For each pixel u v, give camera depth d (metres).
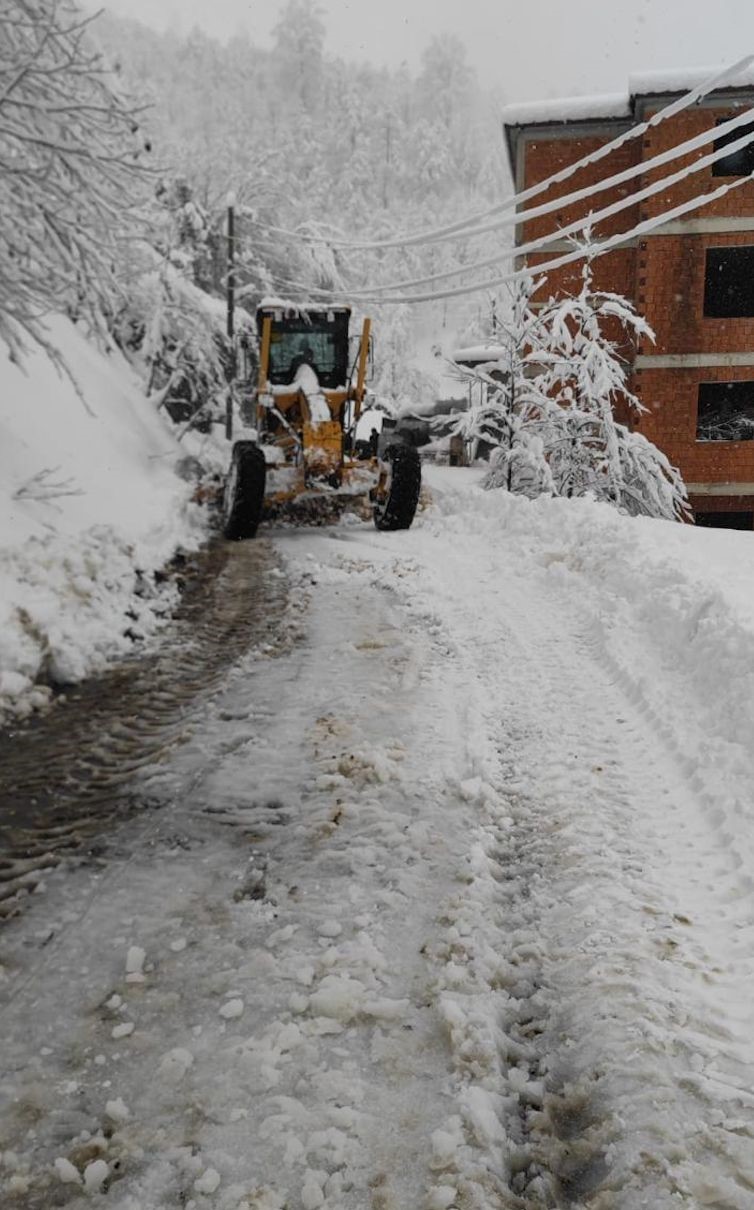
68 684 4.83
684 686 4.27
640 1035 2.07
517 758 3.71
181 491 10.23
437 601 6.60
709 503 17.84
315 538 9.86
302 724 4.16
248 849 3.01
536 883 2.80
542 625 5.80
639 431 17.84
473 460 21.45
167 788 3.50
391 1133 1.83
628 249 18.00
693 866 2.81
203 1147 1.79
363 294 5.54
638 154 17.84
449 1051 2.06
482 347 26.48
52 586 5.45
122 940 2.50
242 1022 2.15
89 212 5.55
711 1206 1.62
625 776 3.48
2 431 7.96
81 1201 1.67
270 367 11.27
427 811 3.26
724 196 17.03
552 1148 1.83
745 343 17.31
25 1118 1.87
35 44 5.38
